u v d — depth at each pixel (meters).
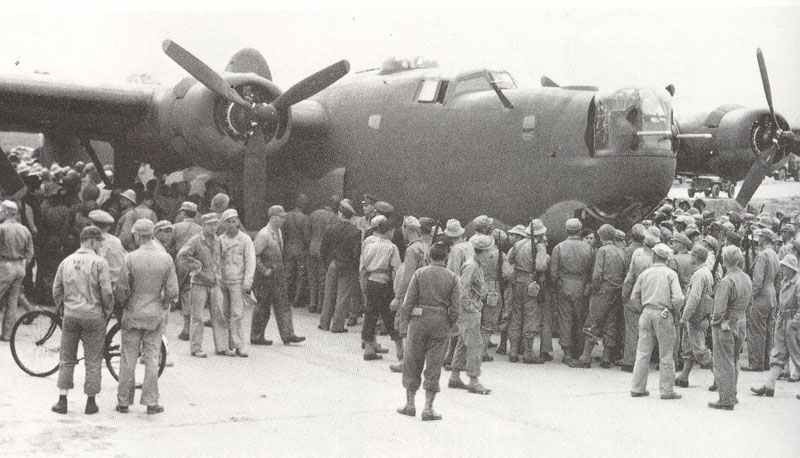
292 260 16.70
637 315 12.18
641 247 12.52
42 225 14.66
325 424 8.72
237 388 10.13
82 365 10.84
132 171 19.42
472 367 10.41
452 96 16.05
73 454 7.32
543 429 8.90
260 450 7.73
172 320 14.78
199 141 16.23
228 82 16.16
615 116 13.77
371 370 11.49
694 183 22.86
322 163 18.45
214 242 11.84
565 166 14.14
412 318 8.99
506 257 12.91
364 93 17.67
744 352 14.76
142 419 8.59
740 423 9.50
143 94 17.25
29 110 16.95
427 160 16.17
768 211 21.95
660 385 10.66
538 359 12.73
